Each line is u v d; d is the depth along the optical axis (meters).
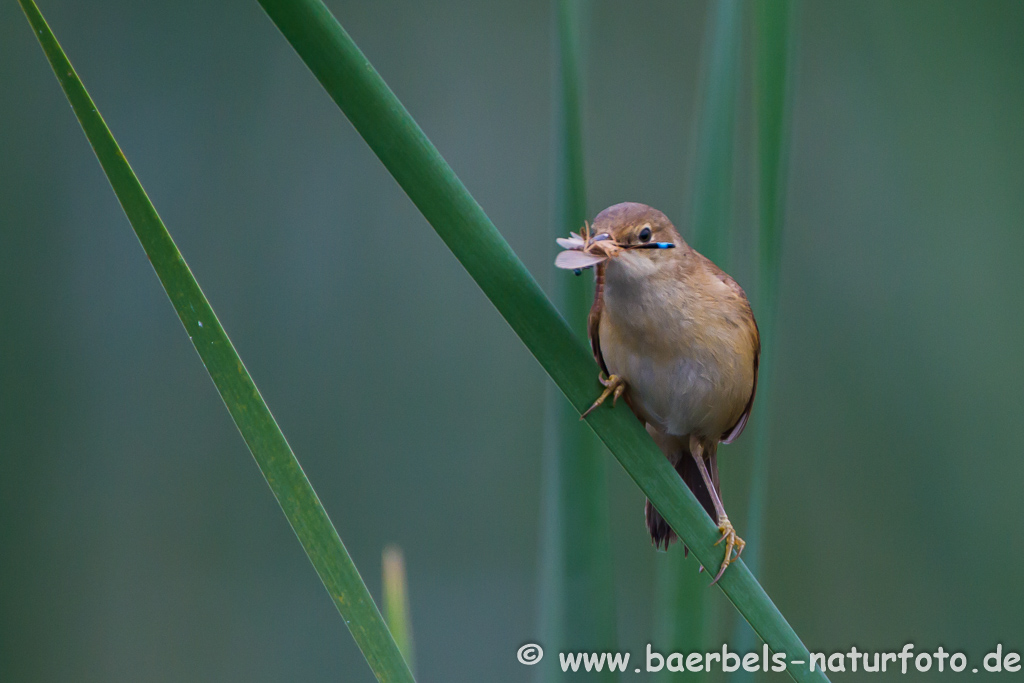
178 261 3.34
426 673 11.21
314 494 3.46
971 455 10.26
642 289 5.41
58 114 11.57
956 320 10.34
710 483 5.95
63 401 11.38
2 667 10.80
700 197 5.57
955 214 10.27
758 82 5.19
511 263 3.94
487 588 11.50
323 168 12.04
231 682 11.15
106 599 11.13
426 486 11.70
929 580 10.27
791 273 10.87
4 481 11.09
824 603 10.35
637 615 10.72
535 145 12.37
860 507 10.45
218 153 11.84
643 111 12.16
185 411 11.71
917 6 10.17
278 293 11.84
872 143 10.59
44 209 11.45
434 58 12.47
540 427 11.96
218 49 11.94
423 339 12.00
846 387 10.62
